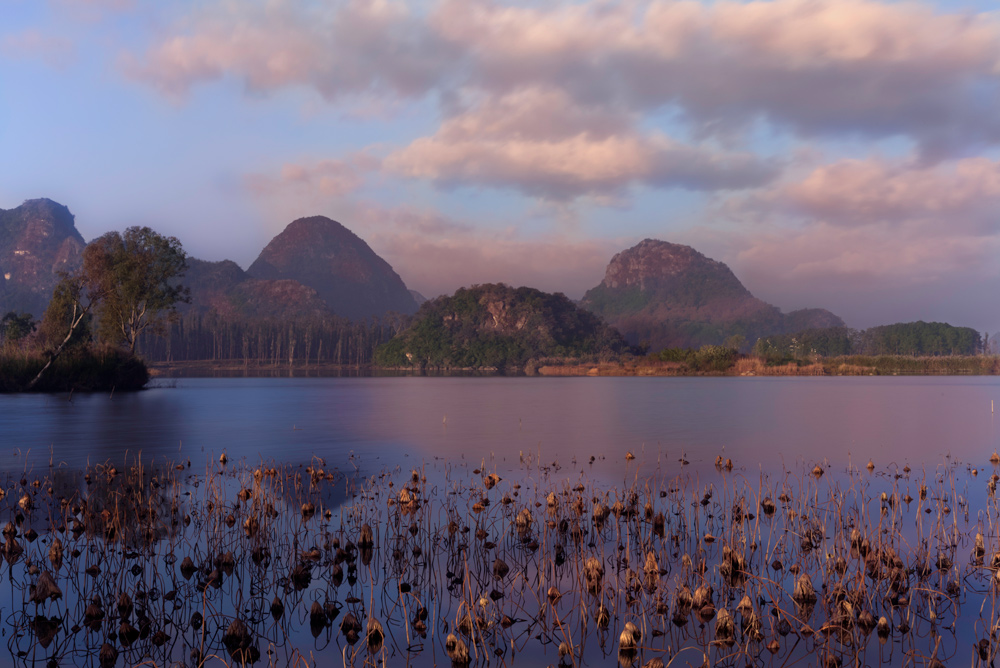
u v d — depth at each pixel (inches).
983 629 308.5
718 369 5984.3
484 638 298.2
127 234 2628.0
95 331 2659.9
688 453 858.1
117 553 414.6
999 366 5595.5
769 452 868.0
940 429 1164.5
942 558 397.4
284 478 658.2
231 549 422.3
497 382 4407.0
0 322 3435.0
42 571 379.2
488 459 809.5
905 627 307.9
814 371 5684.1
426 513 521.7
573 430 1169.4
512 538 451.2
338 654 281.4
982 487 623.2
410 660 275.9
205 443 962.7
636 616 323.0
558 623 311.9
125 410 1562.5
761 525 482.6
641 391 2874.0
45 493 587.5
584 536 454.6
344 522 492.4
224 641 291.3
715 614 319.9
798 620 314.2
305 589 356.2
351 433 1115.9
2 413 1438.2
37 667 267.9
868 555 388.5
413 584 362.9
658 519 485.7
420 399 2285.9
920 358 5836.6
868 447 916.0
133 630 299.0
